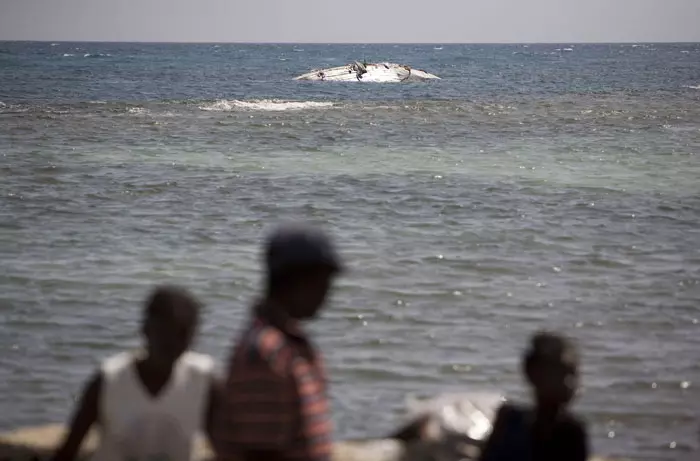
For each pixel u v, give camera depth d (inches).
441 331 1689.2
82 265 2171.5
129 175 3757.4
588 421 1291.8
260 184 3555.6
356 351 1572.3
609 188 3523.6
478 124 6358.3
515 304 1872.5
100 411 654.5
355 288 1969.7
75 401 1357.0
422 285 2009.1
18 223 2706.7
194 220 2785.4
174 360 643.5
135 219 2790.4
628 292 1974.7
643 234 2620.6
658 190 3479.3
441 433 756.0
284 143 5128.0
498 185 3587.6
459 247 2416.3
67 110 7145.7
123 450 652.7
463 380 1448.1
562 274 2135.8
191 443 661.3
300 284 569.9
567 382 689.6
